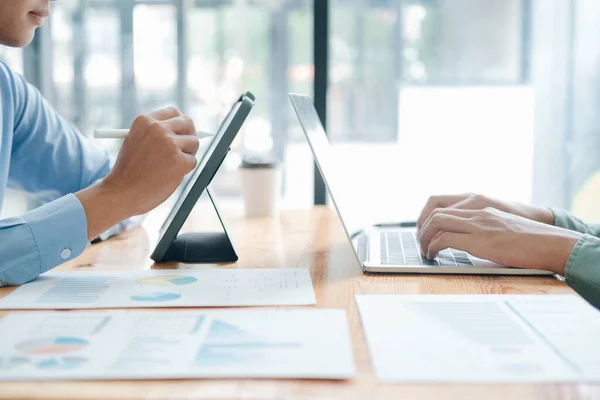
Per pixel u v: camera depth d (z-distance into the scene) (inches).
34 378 18.7
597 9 167.6
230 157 119.0
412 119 203.3
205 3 190.9
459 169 188.5
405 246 40.0
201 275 32.6
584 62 169.8
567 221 41.4
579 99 171.2
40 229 31.9
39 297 28.1
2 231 31.3
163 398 17.5
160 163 34.1
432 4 203.0
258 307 26.4
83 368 19.3
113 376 18.7
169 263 36.3
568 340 21.3
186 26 186.5
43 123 50.1
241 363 19.6
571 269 31.3
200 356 20.2
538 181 175.8
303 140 194.2
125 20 176.9
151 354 20.4
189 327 23.2
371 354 20.3
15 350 20.9
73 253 32.9
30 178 51.1
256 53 200.5
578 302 26.1
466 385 18.0
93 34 173.9
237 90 197.3
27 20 40.7
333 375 18.6
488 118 187.3
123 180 34.3
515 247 32.3
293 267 34.7
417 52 203.9
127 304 26.9
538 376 18.5
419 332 22.4
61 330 22.9
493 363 19.5
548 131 177.3
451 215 35.2
